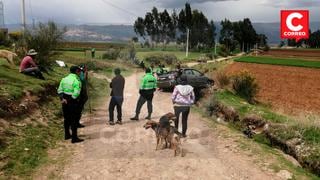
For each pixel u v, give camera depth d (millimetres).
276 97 25422
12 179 7215
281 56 81562
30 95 12773
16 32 28797
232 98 16484
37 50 19422
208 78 21609
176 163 8320
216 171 8023
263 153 9477
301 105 22422
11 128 9656
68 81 9695
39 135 9984
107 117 12984
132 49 49281
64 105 9781
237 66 51875
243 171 8164
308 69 42250
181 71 20812
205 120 13055
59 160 8453
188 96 9883
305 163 9078
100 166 8078
